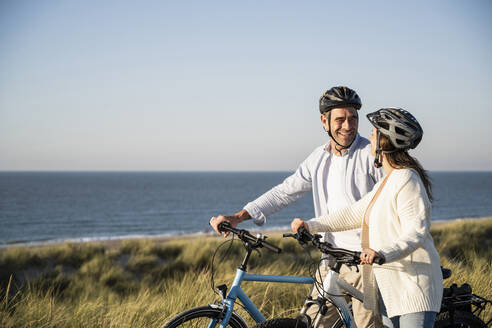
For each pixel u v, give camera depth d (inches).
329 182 118.9
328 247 91.4
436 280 90.5
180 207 3257.9
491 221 752.3
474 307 162.9
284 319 95.7
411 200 88.4
